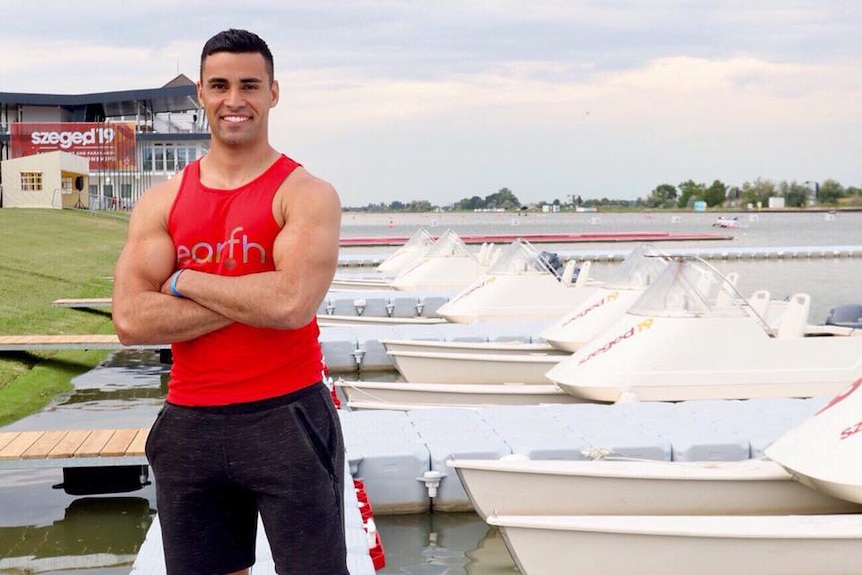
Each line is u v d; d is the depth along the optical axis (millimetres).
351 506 7434
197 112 69438
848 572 6648
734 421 10148
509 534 6801
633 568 6664
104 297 25734
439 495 9070
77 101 65688
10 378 15922
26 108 65812
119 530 8672
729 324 11867
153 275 3143
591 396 11805
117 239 44656
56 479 10188
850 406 7375
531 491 7746
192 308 3035
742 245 66312
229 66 3098
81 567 7801
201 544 3221
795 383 11805
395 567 7906
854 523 6801
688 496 7672
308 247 3049
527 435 9625
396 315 23828
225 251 3100
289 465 3082
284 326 3025
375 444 9344
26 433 9805
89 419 13445
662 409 10766
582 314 15070
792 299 12508
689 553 6629
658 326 11898
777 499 7660
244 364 3070
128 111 72188
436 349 15555
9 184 57031
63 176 59625
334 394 13164
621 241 71188
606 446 9172
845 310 15117
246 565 3355
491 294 19219
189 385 3119
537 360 14508
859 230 117375
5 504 9375
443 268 25703
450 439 9516
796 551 6609
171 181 3238
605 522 6742
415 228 144875
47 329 20031
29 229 42219
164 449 3158
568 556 6723
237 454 3092
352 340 17562
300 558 3127
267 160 3195
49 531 8633
